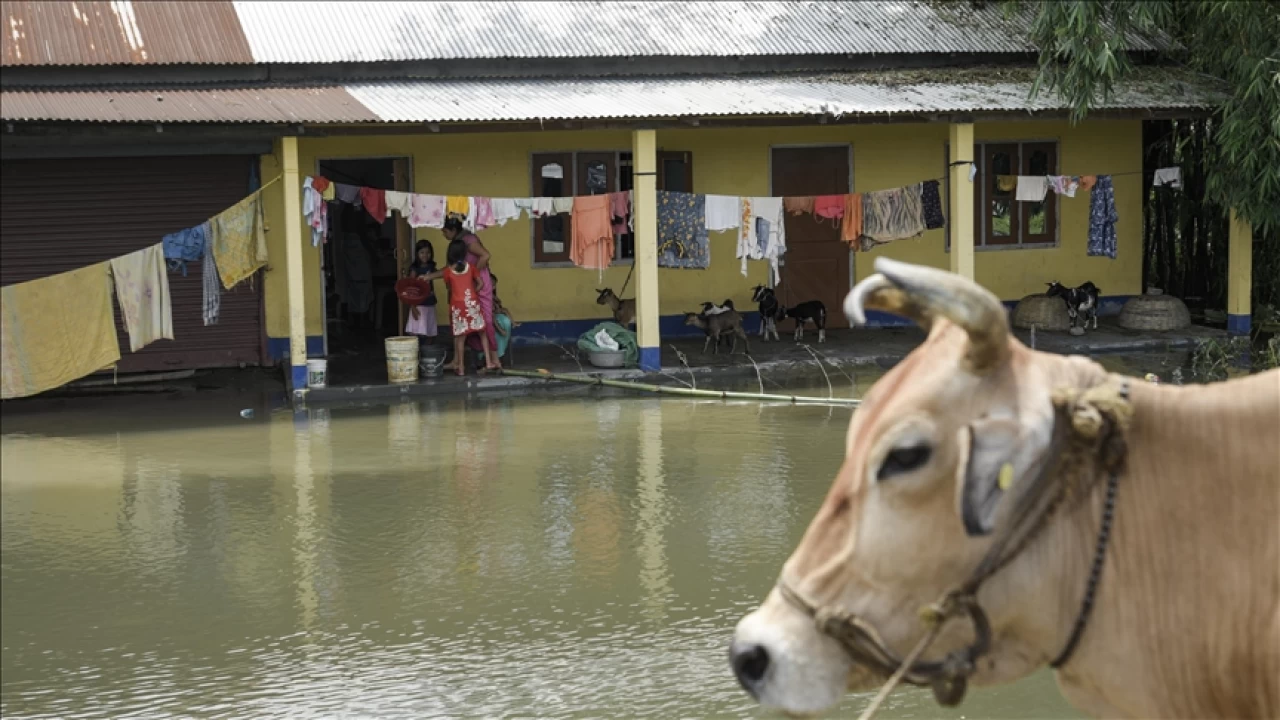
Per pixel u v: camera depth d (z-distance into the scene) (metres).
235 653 6.89
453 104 14.04
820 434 11.84
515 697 6.22
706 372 14.78
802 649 2.64
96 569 8.33
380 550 8.63
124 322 14.09
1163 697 2.62
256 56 14.97
